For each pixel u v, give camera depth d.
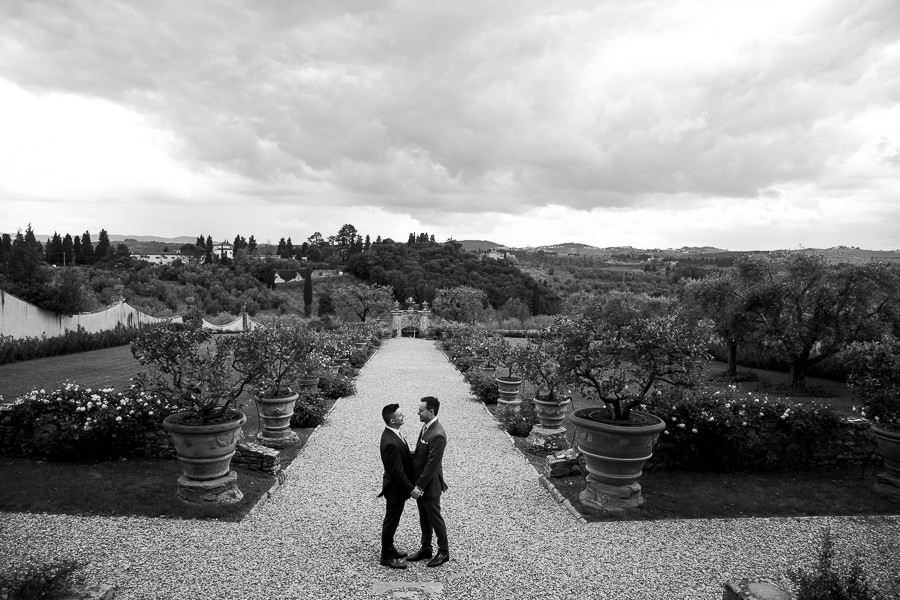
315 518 6.18
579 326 6.90
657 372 6.51
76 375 16.47
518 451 9.38
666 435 7.93
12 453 7.94
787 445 8.11
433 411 5.32
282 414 9.39
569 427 10.91
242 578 4.70
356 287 40.91
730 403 8.20
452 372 19.23
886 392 7.18
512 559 5.21
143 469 7.42
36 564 4.79
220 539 5.49
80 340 23.34
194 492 6.29
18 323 21.91
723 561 5.21
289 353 9.27
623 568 5.04
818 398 14.82
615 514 6.32
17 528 5.58
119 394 8.11
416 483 5.00
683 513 6.39
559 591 4.61
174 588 4.49
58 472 7.21
